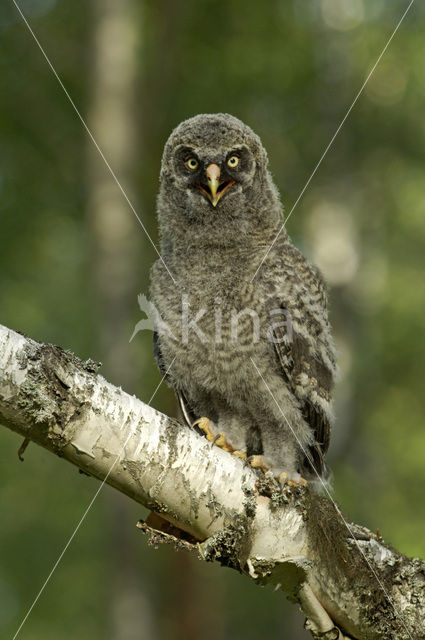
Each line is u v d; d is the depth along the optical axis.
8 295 16.14
